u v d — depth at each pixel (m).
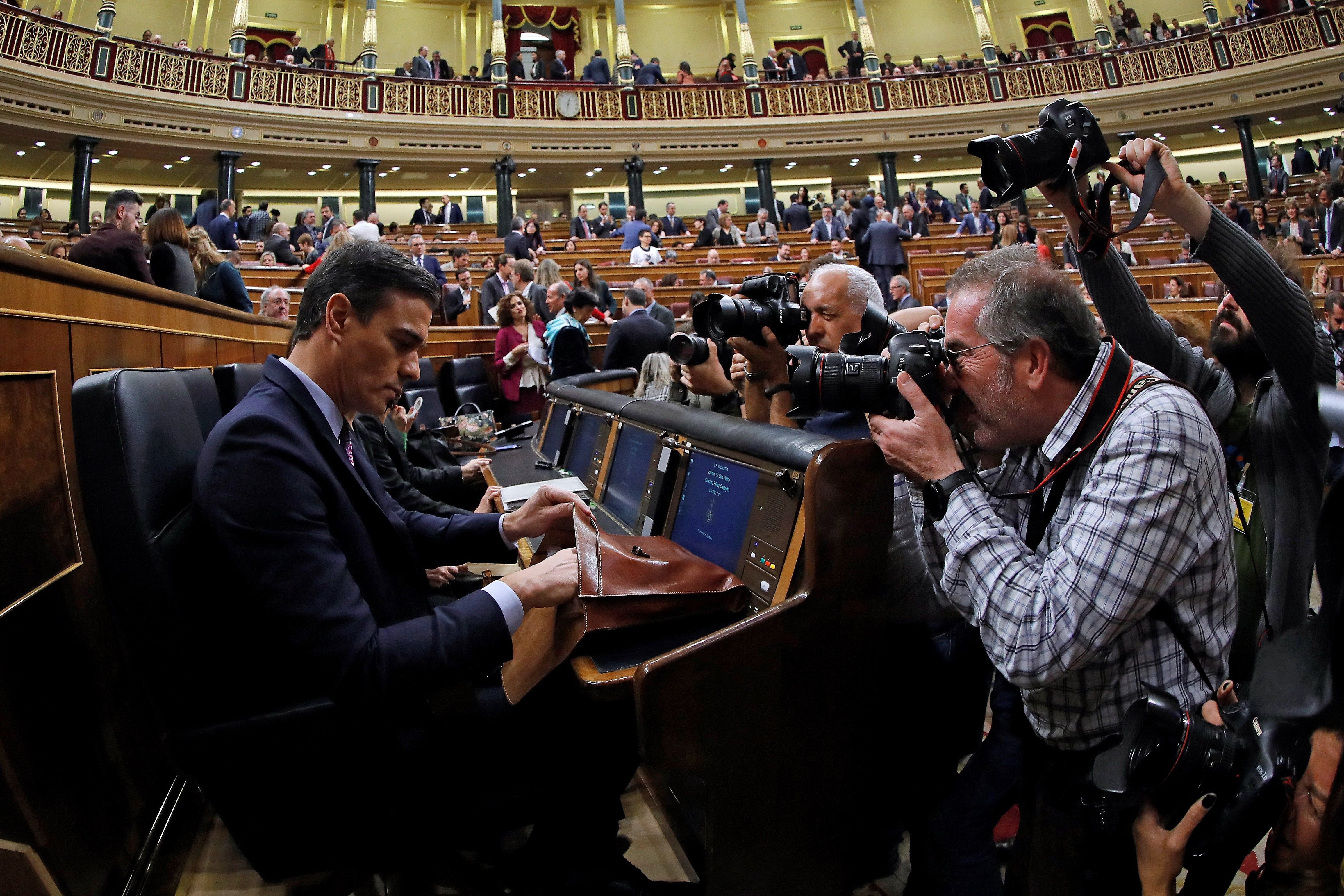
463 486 2.24
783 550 1.01
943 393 0.99
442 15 15.64
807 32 16.95
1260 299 1.17
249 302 3.83
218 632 1.04
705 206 16.03
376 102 12.38
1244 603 1.47
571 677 1.05
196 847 1.56
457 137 12.81
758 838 1.01
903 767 1.32
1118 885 0.93
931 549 1.09
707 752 0.95
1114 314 1.37
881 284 7.86
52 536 1.19
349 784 1.09
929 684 1.33
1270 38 13.31
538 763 1.19
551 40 16.20
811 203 15.10
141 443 0.99
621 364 3.60
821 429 1.41
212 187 13.62
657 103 13.74
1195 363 1.46
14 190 12.66
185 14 13.95
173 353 1.90
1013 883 1.07
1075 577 0.83
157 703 1.01
